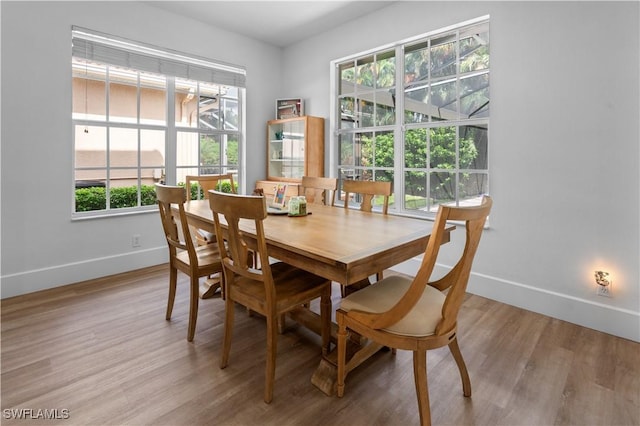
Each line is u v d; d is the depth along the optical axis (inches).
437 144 128.7
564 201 95.3
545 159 97.9
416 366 54.1
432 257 49.4
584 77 90.2
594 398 63.8
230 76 161.5
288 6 135.4
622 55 84.4
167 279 125.8
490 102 107.8
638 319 84.6
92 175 133.0
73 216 123.9
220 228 69.8
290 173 171.3
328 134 162.1
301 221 85.7
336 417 58.9
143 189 143.7
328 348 74.3
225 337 71.8
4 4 103.7
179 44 142.7
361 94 151.9
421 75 132.1
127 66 130.6
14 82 106.7
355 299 62.8
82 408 60.0
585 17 89.2
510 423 57.7
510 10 102.3
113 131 136.3
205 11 139.8
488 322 94.5
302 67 170.6
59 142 116.3
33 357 75.3
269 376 61.9
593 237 91.0
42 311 98.3
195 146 156.9
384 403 62.4
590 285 92.0
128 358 75.4
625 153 85.1
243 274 66.5
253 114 171.8
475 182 119.3
